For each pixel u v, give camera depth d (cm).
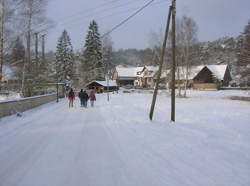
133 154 741
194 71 5572
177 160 682
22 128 1195
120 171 601
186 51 4562
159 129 1155
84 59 8369
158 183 528
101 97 4278
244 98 3884
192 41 4556
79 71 9050
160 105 2547
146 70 9712
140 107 2302
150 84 9431
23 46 3038
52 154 746
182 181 537
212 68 8531
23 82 2956
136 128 1182
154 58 5322
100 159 695
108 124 1309
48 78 4300
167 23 1420
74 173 591
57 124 1319
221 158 699
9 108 1620
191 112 1945
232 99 3969
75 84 8419
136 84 10975
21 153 759
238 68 4412
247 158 699
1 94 3278
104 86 7156
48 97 3058
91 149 800
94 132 1088
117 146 837
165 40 1441
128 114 1734
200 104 2881
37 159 698
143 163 658
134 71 11331
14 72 3219
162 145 847
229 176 566
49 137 988
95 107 2333
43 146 843
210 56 11369
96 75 8144
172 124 1298
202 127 1223
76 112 1900
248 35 4141
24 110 1944
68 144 869
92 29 8262
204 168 618
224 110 2136
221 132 1088
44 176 573
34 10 2870
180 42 4556
